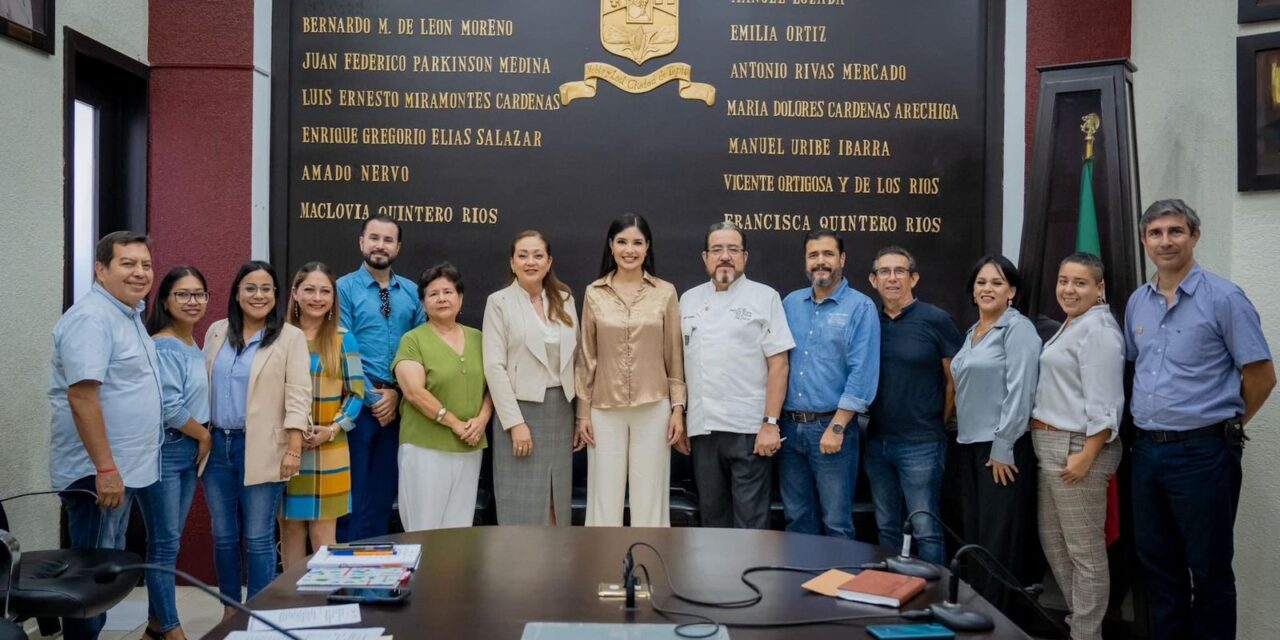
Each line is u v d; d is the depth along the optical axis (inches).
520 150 175.2
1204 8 143.7
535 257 140.7
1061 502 126.9
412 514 138.8
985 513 132.6
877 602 72.7
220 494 128.6
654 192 175.0
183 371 124.0
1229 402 117.7
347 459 138.6
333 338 136.1
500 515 140.6
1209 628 118.0
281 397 127.7
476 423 139.7
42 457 141.6
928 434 138.8
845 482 140.1
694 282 175.0
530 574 79.8
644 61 175.2
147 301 170.6
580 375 143.3
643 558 85.4
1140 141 164.4
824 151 175.3
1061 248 146.8
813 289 144.3
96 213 164.2
